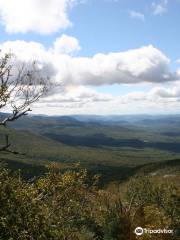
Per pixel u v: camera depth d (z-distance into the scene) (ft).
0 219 43.91
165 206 113.80
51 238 47.42
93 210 106.22
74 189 68.03
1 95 48.78
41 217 47.21
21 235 44.19
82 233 101.65
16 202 46.50
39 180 59.62
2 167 49.55
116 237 115.14
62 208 63.57
